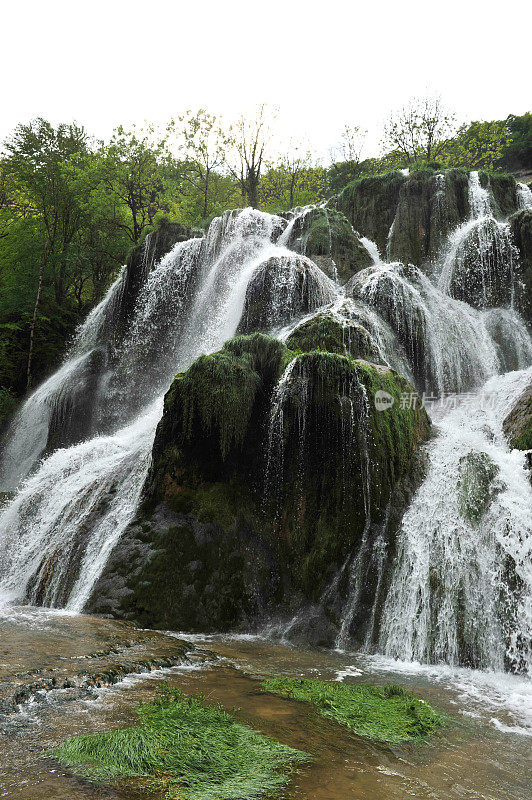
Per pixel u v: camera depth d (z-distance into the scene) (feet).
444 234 59.77
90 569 29.58
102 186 89.66
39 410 69.00
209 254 61.62
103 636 21.34
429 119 110.01
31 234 95.81
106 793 9.53
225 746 11.85
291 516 29.09
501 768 12.40
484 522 24.99
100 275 98.73
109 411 60.85
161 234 67.72
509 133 156.25
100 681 15.57
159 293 61.98
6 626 22.02
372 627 25.13
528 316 50.80
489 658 22.00
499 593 22.91
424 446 31.24
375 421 28.37
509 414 32.37
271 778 10.73
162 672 17.71
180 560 28.04
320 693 16.07
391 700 16.48
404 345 44.83
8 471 68.13
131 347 62.13
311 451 29.17
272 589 28.14
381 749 12.84
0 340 81.46
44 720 12.62
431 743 13.56
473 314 51.52
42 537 33.88
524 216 52.80
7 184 104.53
